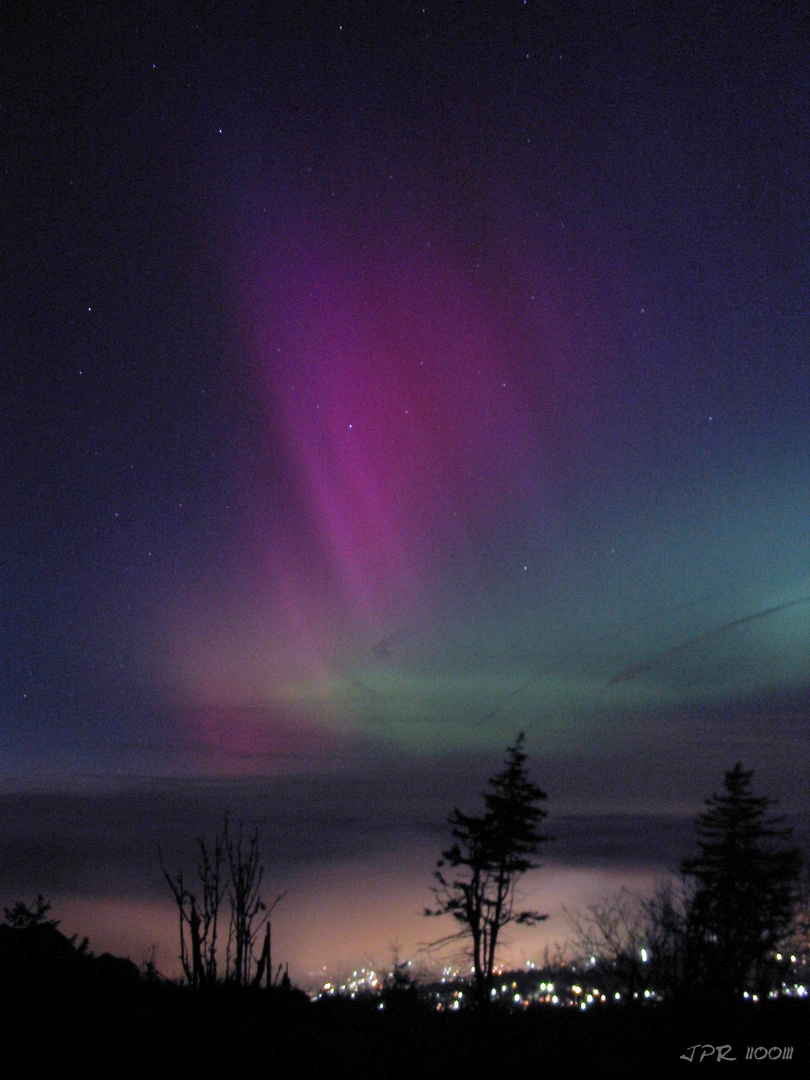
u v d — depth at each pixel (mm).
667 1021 9008
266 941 7297
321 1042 7121
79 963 7648
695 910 10352
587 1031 8969
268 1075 6215
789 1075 7801
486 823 14797
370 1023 8891
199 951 6762
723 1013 9000
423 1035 8734
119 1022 6332
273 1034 6762
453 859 14742
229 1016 6512
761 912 10586
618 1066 8031
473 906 14086
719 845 12039
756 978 9984
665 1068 8008
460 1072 7727
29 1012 6395
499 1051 8359
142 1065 5852
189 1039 6199
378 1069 7199
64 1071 5652
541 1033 8992
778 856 11742
